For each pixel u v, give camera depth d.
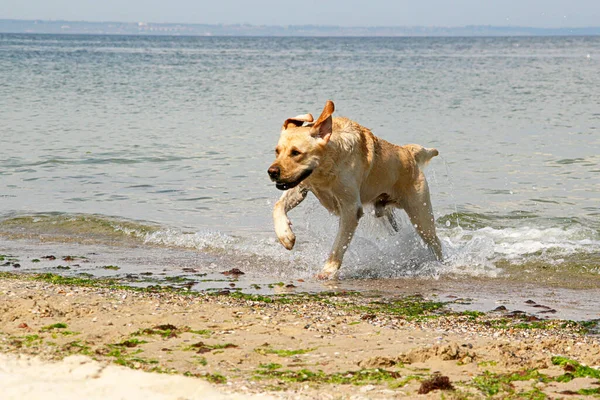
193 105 30.31
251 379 4.86
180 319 6.43
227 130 22.62
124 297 7.23
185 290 7.80
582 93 36.31
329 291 8.09
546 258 9.79
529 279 8.90
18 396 4.21
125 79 46.47
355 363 5.28
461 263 9.60
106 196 13.69
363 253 9.70
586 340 6.18
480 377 4.98
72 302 6.91
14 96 33.31
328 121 8.28
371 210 9.78
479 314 7.10
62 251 10.04
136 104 30.64
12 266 9.04
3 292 7.27
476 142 20.45
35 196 13.62
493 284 8.64
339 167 8.59
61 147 19.11
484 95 35.44
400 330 6.35
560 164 17.03
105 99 32.69
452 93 36.59
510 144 20.05
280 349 5.62
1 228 11.37
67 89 37.84
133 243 10.65
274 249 10.32
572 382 4.89
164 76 50.16
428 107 29.72
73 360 5.02
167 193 13.98
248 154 18.27
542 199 13.57
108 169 16.34
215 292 7.74
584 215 12.34
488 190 14.37
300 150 8.20
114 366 4.95
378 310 7.19
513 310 7.39
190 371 5.02
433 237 9.62
